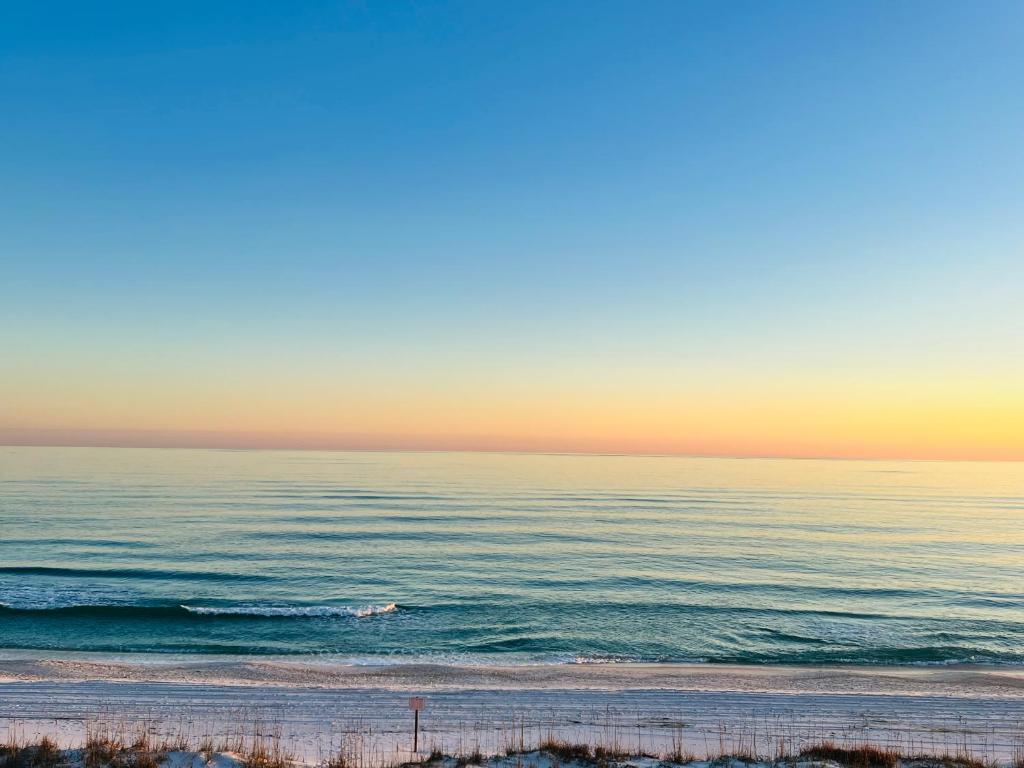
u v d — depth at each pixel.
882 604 41.41
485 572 49.84
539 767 13.86
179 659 27.75
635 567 53.16
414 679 25.41
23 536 63.44
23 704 20.00
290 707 20.52
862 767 14.09
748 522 88.19
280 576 46.75
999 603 42.31
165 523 74.56
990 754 17.03
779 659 29.81
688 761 14.62
